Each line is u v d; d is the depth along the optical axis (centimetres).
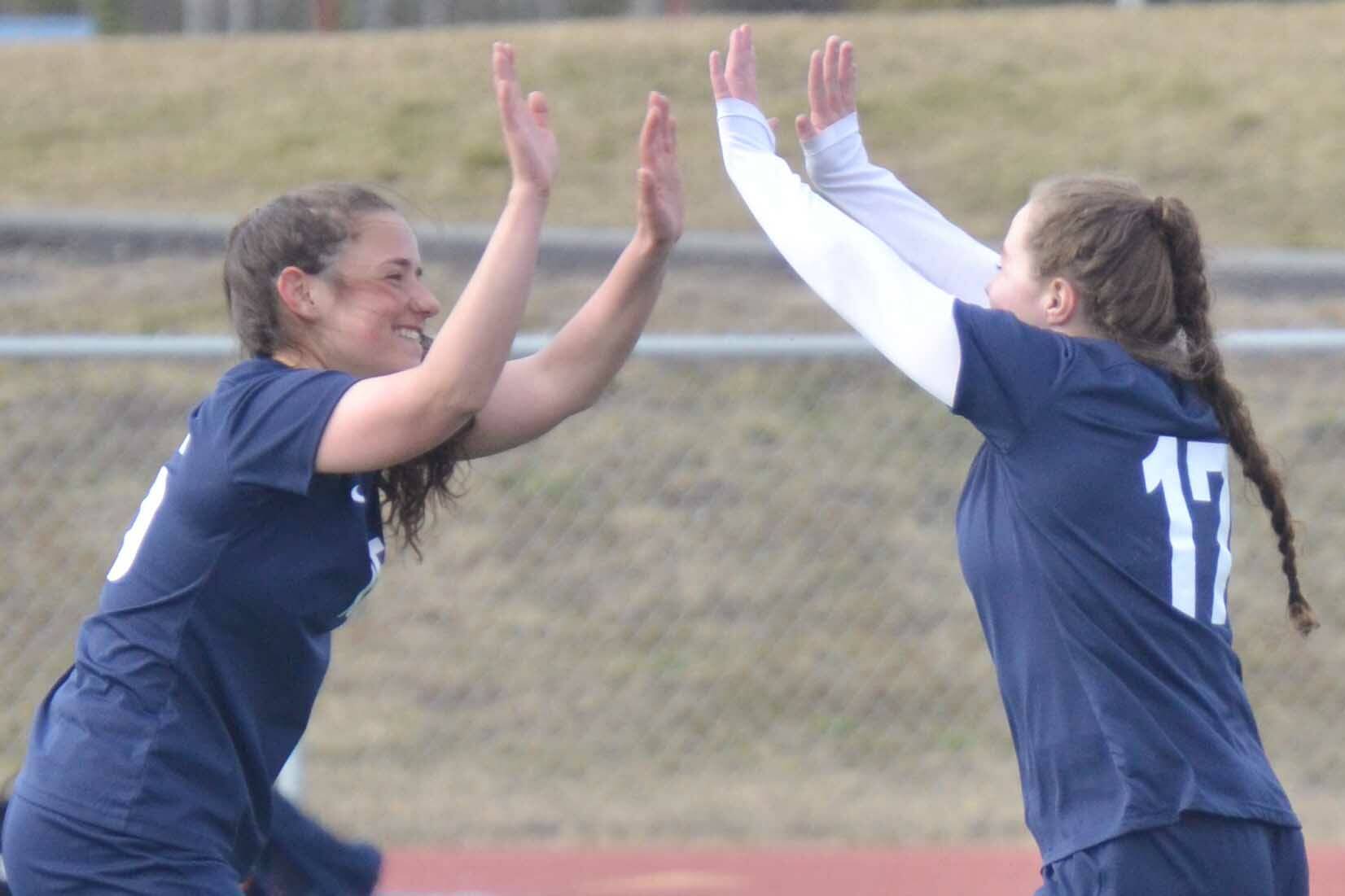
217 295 4150
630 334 1123
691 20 6650
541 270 4184
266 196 5222
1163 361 998
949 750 2769
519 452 3312
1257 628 2961
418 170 5344
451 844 2397
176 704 997
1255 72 6072
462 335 934
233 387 995
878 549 3145
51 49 6606
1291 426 3397
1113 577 948
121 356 2148
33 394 3369
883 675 2920
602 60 5997
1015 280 1033
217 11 10094
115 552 3039
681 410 3438
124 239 4425
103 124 5800
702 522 3197
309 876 1166
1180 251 1010
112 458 3256
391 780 2616
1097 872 930
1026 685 971
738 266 4266
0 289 4106
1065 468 952
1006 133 5681
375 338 1041
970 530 1004
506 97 952
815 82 1183
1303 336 2220
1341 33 6469
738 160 1078
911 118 5772
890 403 3428
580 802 2580
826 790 2630
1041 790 973
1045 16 6844
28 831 999
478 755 2711
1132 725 936
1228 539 1011
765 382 3500
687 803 2577
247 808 1040
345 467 963
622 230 4725
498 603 3017
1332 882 2184
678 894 2178
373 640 2938
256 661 1013
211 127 5778
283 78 6138
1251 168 5362
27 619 2908
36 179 5344
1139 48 6419
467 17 9975
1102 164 5425
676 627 2997
